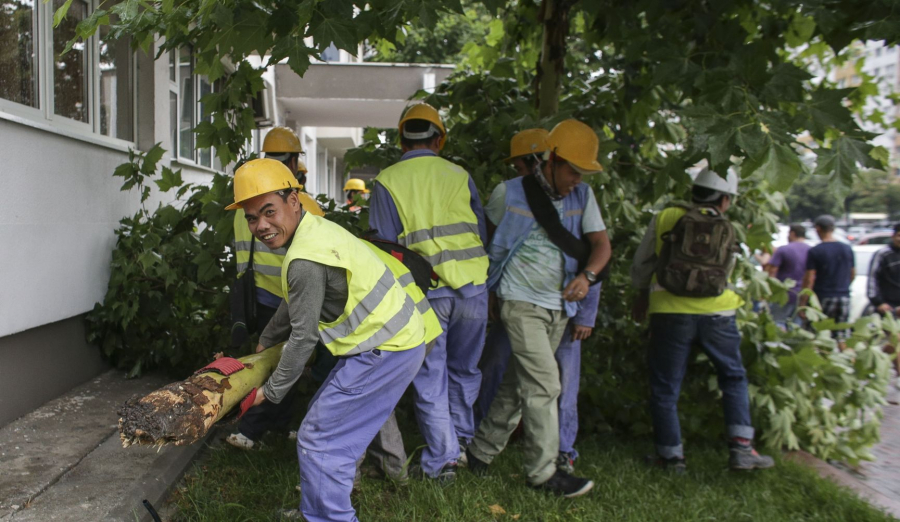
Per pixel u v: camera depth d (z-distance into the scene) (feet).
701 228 13.30
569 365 12.94
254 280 11.75
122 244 16.67
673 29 12.81
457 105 17.31
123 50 18.98
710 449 15.55
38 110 14.01
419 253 11.72
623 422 15.96
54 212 14.08
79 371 15.67
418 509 11.00
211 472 11.76
